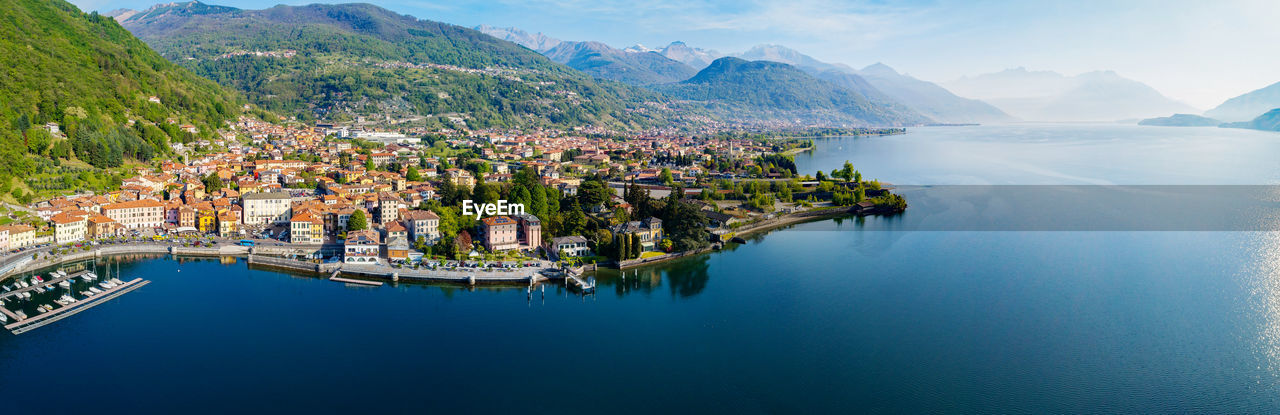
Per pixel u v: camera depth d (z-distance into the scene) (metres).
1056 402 167.25
